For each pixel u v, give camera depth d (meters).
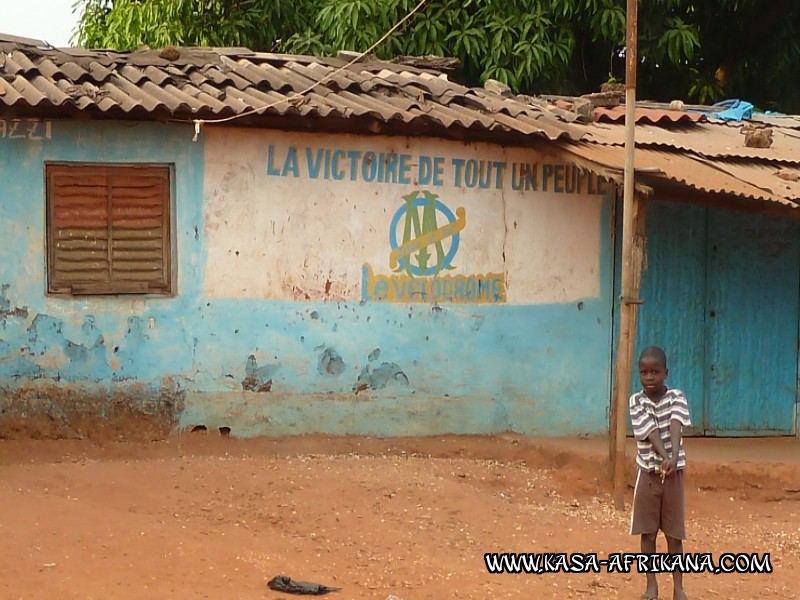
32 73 8.90
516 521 7.39
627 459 8.69
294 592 5.60
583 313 9.91
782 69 15.91
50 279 8.78
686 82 16.11
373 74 10.20
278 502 7.33
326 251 9.32
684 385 10.34
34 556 5.77
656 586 5.86
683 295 10.31
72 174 8.79
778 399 10.58
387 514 7.25
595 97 10.97
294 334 9.27
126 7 15.80
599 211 9.92
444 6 13.75
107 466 7.93
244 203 9.12
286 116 8.88
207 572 5.79
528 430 9.80
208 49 10.31
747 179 8.96
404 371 9.52
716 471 9.05
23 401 8.68
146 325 8.95
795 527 7.90
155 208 8.99
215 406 9.10
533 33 13.66
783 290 10.59
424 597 5.72
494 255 9.70
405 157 9.45
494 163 9.66
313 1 15.16
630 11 7.73
